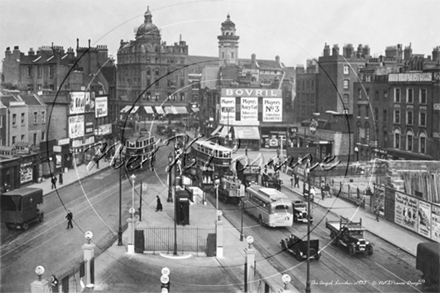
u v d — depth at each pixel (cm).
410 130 5591
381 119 6081
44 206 4441
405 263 3130
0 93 5622
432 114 5284
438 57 6153
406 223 3875
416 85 5500
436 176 4366
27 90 6531
